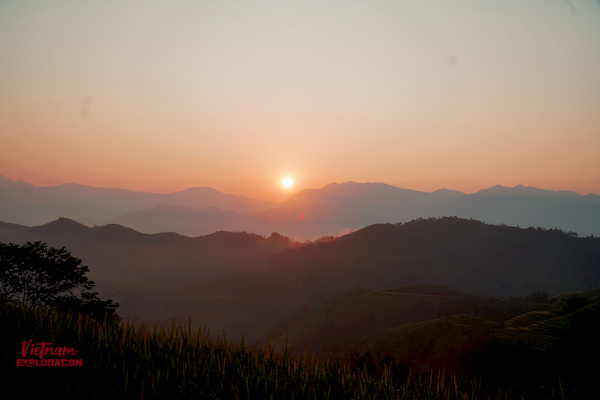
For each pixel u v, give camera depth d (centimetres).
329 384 1169
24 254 2712
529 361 4912
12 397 912
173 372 1105
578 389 1552
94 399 935
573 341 5397
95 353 1197
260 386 1085
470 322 7962
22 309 1516
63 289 2812
